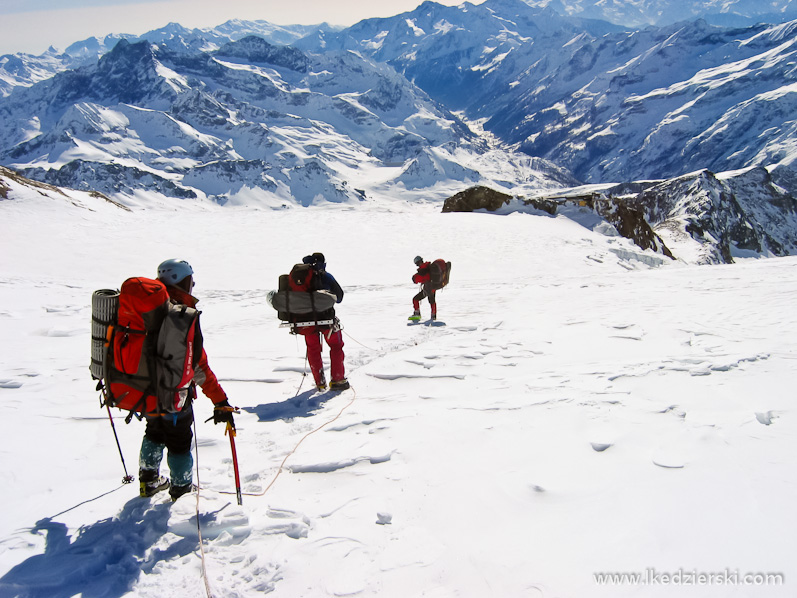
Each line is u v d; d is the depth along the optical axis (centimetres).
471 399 568
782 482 345
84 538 332
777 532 291
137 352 353
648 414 483
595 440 426
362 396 615
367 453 432
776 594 243
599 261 2994
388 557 297
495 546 300
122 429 517
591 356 739
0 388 662
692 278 1706
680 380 586
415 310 1103
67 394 634
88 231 2980
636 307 1139
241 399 622
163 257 2570
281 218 3728
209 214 3912
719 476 358
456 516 335
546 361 720
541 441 438
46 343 962
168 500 378
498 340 870
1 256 2380
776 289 1278
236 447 475
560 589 260
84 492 395
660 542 291
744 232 10438
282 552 310
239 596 279
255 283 2217
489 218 4047
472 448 433
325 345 891
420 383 651
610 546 291
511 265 2695
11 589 281
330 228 3372
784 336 790
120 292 367
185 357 357
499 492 360
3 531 340
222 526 338
